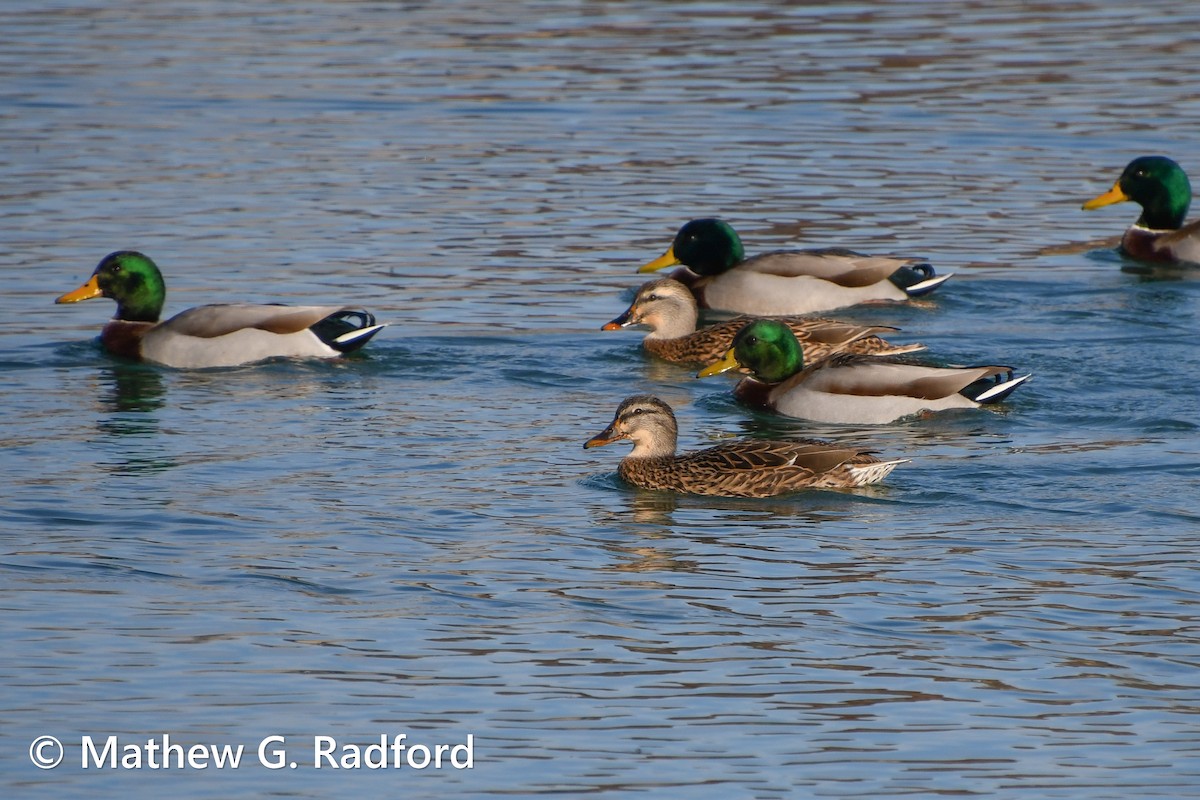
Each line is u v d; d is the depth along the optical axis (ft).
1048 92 112.27
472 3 142.61
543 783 32.50
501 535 46.52
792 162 97.30
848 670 37.52
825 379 60.23
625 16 136.05
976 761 33.32
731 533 46.78
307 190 91.66
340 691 36.37
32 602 40.96
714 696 36.22
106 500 48.80
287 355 65.82
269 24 134.41
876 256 75.46
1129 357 65.57
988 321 71.82
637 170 95.81
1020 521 47.52
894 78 115.85
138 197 89.40
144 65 119.96
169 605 41.01
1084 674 37.27
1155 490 49.96
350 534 46.32
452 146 100.78
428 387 62.85
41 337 68.69
